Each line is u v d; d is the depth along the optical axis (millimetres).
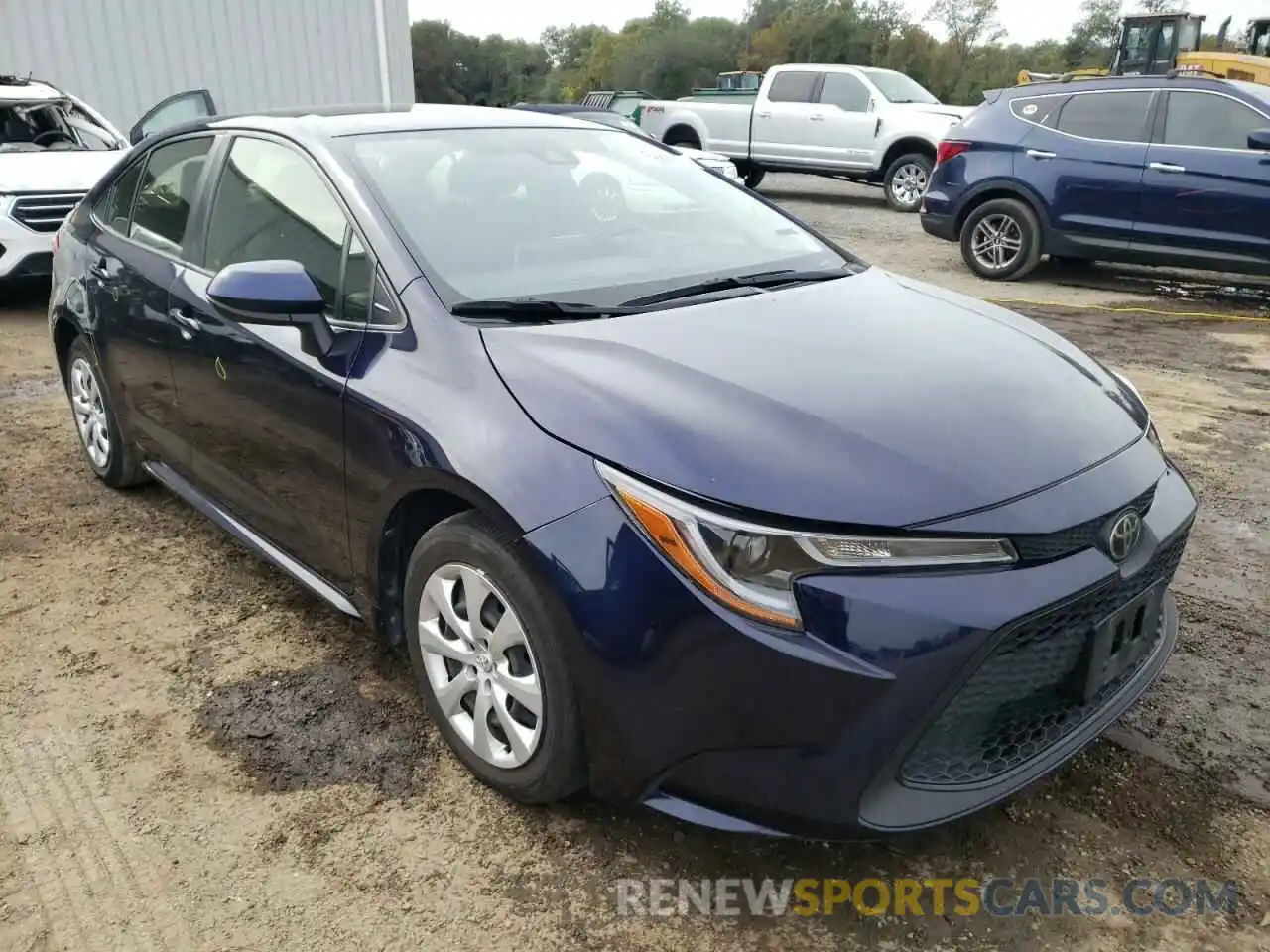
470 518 2346
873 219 13977
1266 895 2240
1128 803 2514
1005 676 2051
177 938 2113
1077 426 2352
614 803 2238
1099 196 8805
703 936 2129
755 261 3221
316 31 15883
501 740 2432
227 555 3787
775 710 1947
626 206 3301
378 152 3041
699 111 16375
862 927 2152
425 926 2145
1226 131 8242
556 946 2104
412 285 2617
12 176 7328
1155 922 2166
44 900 2211
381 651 3150
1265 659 3152
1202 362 6590
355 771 2609
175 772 2605
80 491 4391
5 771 2613
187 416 3447
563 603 2092
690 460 2047
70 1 13859
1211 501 4367
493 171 3160
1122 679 2400
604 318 2611
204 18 14891
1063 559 2074
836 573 1945
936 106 15078
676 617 1987
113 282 3805
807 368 2393
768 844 2369
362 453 2576
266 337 2920
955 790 2059
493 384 2346
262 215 3154
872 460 2068
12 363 6484
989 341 2746
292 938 2113
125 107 14586
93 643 3195
